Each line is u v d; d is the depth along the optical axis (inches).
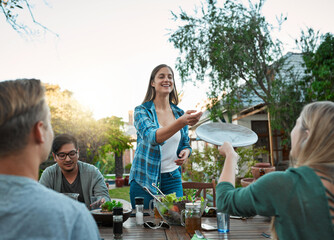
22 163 26.5
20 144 26.2
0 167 26.1
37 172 28.5
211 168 298.0
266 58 290.0
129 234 69.0
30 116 26.8
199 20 309.3
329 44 257.9
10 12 172.4
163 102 108.7
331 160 36.6
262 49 290.7
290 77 300.4
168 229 73.7
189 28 312.7
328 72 253.1
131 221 82.7
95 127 414.3
